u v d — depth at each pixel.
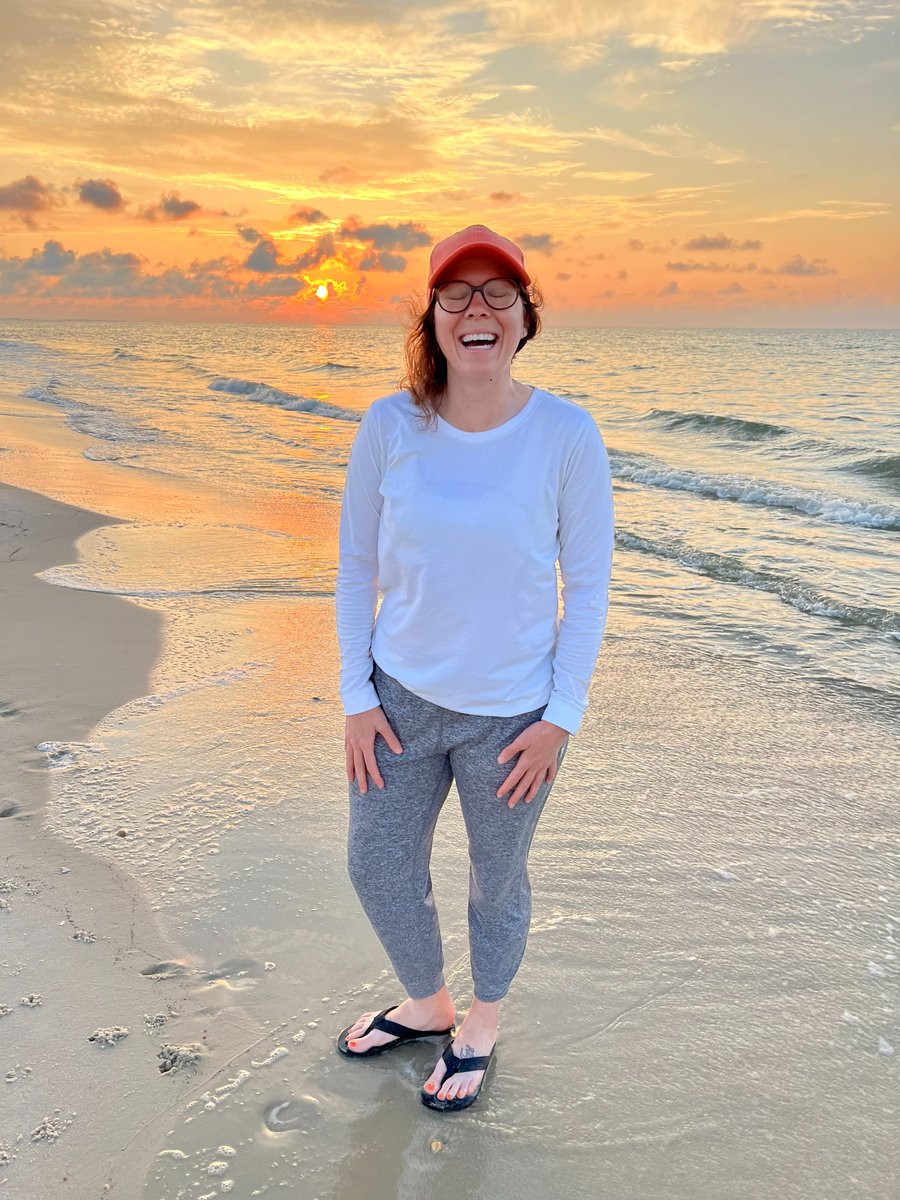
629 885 2.79
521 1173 1.81
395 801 1.85
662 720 4.06
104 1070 2.03
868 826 3.15
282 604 5.52
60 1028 2.16
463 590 1.64
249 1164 1.81
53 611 5.26
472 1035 2.03
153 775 3.39
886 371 36.31
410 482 1.65
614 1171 1.82
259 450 12.59
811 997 2.31
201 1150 1.84
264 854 2.89
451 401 1.64
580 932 2.57
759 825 3.16
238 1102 1.96
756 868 2.89
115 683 4.25
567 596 1.75
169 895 2.68
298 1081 2.02
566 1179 1.80
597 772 3.55
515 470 1.61
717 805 3.29
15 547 6.67
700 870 2.88
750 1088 2.03
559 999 2.31
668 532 8.13
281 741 3.68
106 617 5.18
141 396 21.00
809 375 34.00
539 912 2.66
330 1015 2.23
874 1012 2.26
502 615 1.66
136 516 7.80
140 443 12.83
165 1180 1.77
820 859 2.95
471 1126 1.92
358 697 1.81
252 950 2.45
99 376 27.61
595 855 2.96
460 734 1.74
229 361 39.72
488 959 1.97
